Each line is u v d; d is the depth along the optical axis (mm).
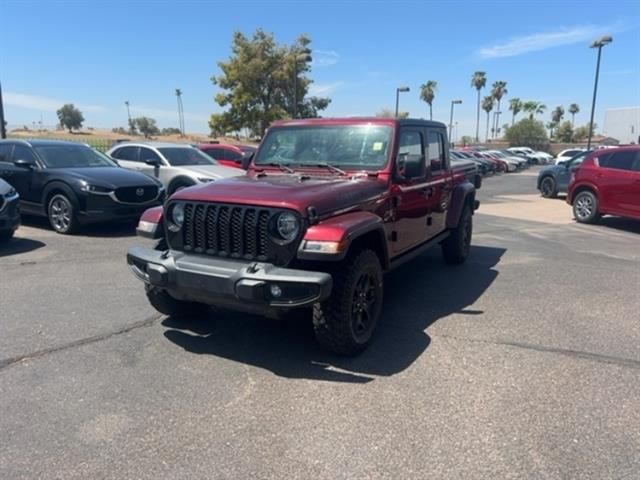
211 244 4035
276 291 3600
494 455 2896
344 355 4164
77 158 9938
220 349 4312
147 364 4008
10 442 2971
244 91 38062
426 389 3656
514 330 4816
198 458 2857
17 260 7133
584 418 3291
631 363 4113
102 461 2816
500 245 9039
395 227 5051
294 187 4180
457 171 7090
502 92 89375
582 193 12016
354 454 2902
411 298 5797
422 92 76000
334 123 5281
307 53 38062
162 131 89375
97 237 8820
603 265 7527
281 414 3312
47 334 4535
